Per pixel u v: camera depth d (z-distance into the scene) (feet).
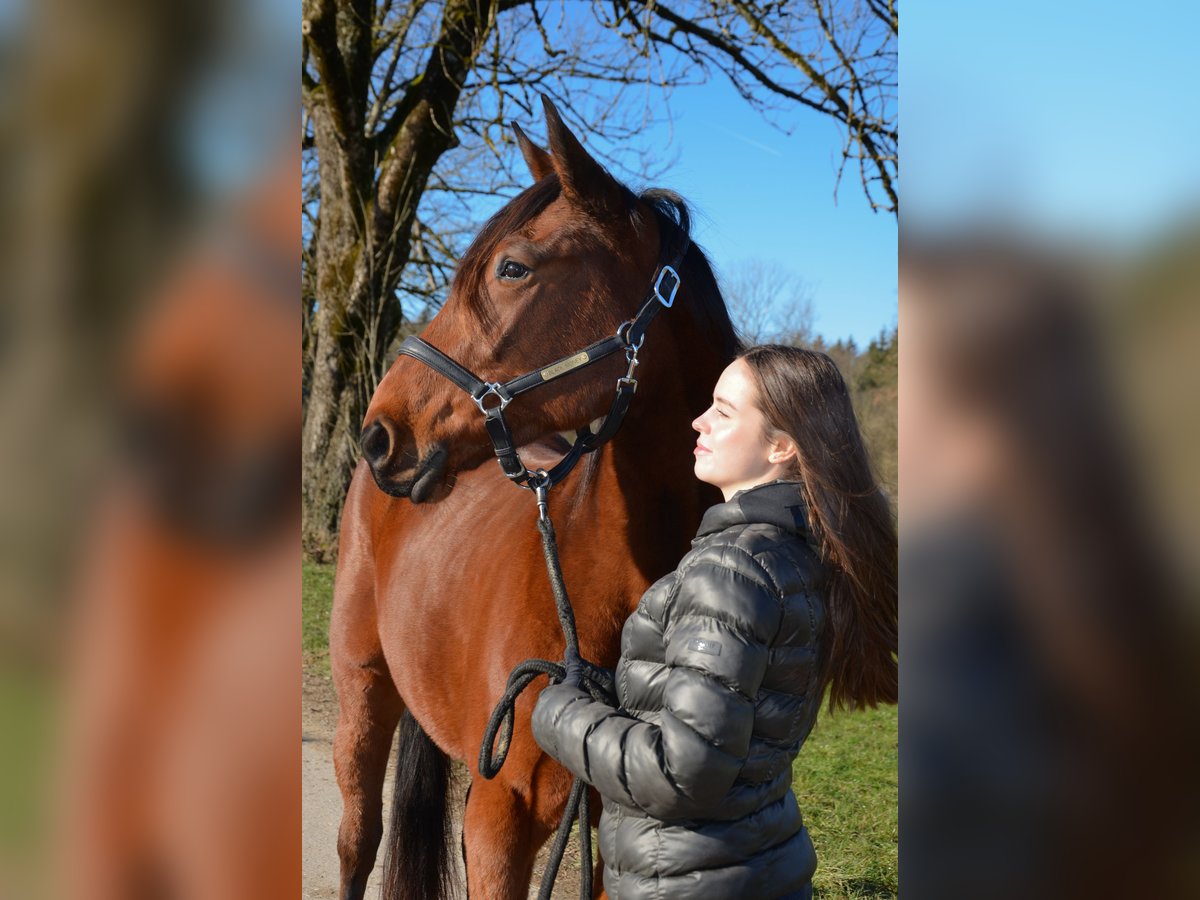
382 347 27.20
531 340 5.42
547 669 4.98
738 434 4.73
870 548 4.53
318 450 27.40
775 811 4.37
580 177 5.50
